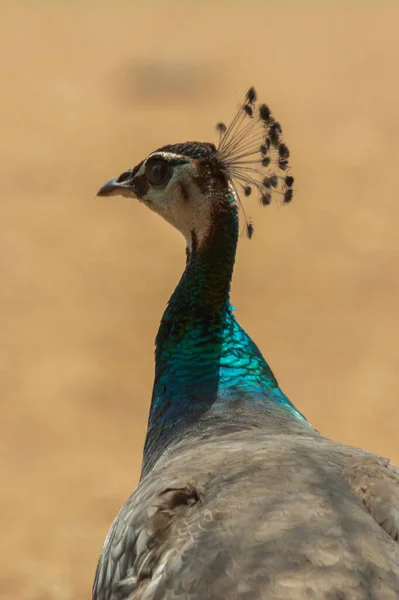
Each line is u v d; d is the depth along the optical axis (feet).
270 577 25.09
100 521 72.43
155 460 36.81
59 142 170.09
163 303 112.27
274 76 213.87
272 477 29.22
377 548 26.12
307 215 138.10
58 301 112.68
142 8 294.05
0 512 73.51
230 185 40.98
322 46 244.42
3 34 255.29
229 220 40.37
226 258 39.99
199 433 35.65
